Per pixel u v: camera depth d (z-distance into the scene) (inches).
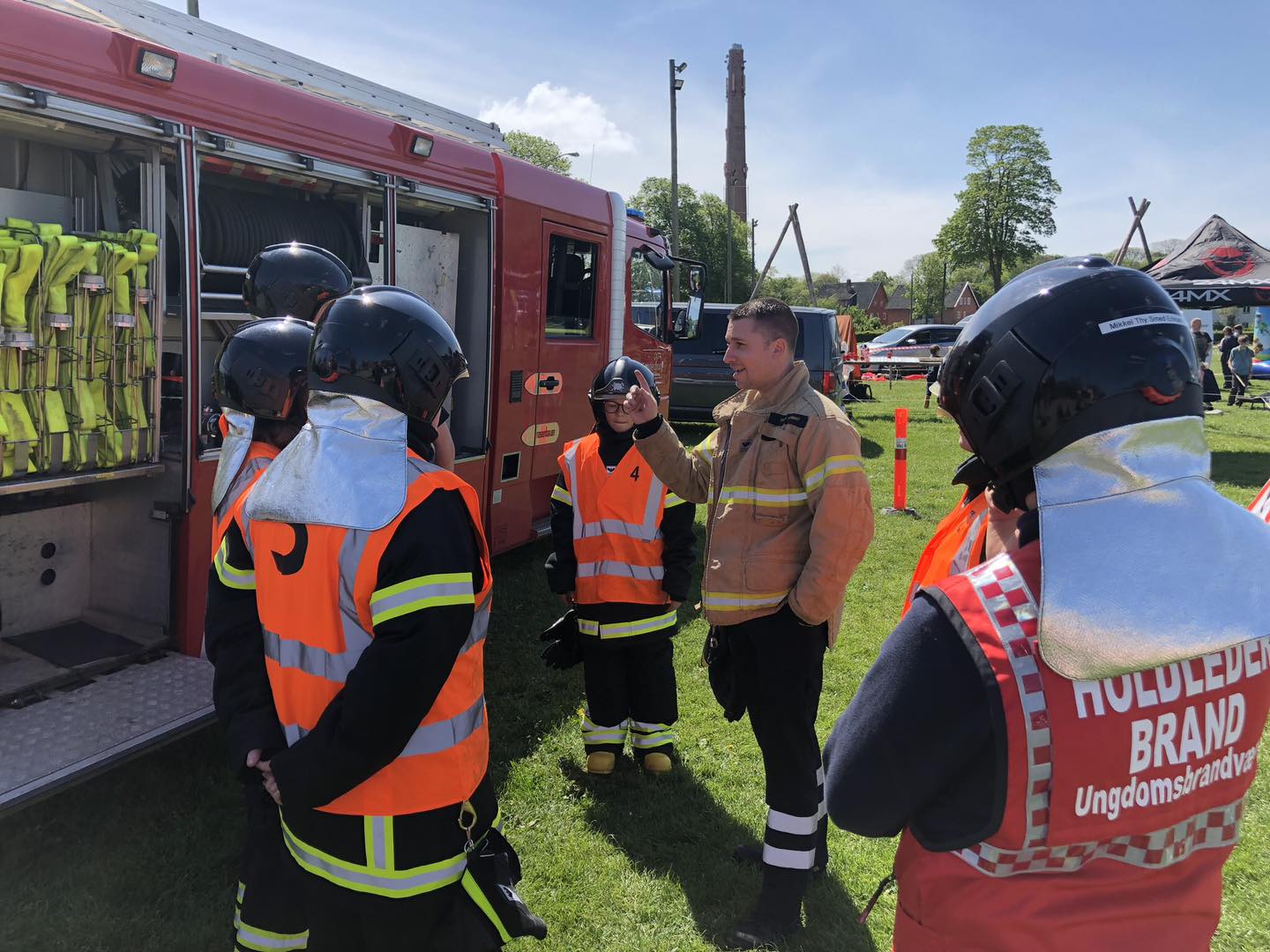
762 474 100.3
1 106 106.7
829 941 105.6
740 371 102.6
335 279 108.9
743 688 104.8
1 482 111.3
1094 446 41.0
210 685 129.8
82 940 103.3
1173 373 40.4
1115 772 40.3
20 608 137.6
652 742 143.9
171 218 140.0
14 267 109.3
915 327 1178.6
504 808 134.8
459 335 203.2
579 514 138.2
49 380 115.3
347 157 156.3
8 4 106.0
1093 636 38.7
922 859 46.1
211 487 136.1
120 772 140.1
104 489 140.9
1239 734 42.9
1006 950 42.1
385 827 60.8
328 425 61.6
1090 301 41.7
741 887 117.4
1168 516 40.4
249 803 70.8
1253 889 115.1
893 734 42.9
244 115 136.4
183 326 128.7
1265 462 454.9
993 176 2178.9
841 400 565.9
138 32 138.9
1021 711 39.9
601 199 244.1
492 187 197.5
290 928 69.5
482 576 64.8
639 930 108.8
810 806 104.3
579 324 241.8
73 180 140.9
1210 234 489.1
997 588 42.7
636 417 113.7
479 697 65.7
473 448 205.0
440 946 64.0
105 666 130.7
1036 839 40.8
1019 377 42.3
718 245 2138.3
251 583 67.1
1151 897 42.5
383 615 57.5
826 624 103.0
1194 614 39.0
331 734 57.4
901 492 345.4
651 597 137.0
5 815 101.7
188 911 109.3
